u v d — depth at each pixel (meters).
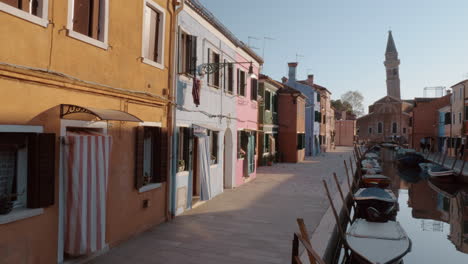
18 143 5.64
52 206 6.00
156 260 6.99
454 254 10.82
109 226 7.47
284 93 29.19
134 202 8.34
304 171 22.97
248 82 17.88
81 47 6.54
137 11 8.27
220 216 10.59
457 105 37.25
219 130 12.60
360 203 13.13
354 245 8.63
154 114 9.11
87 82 6.61
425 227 14.03
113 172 7.55
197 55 11.69
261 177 19.67
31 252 5.63
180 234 8.70
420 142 48.84
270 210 11.54
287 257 7.38
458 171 24.92
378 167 26.73
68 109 6.17
